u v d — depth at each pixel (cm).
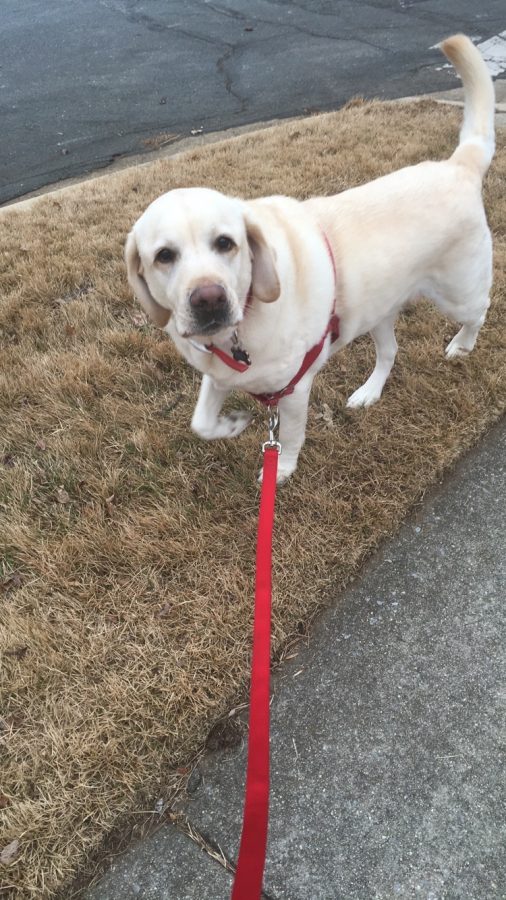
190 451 120
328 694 87
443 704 84
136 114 303
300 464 116
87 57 386
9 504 112
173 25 427
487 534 103
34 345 147
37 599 97
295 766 80
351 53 343
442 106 254
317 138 234
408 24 374
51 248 180
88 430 124
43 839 74
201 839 75
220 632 92
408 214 99
